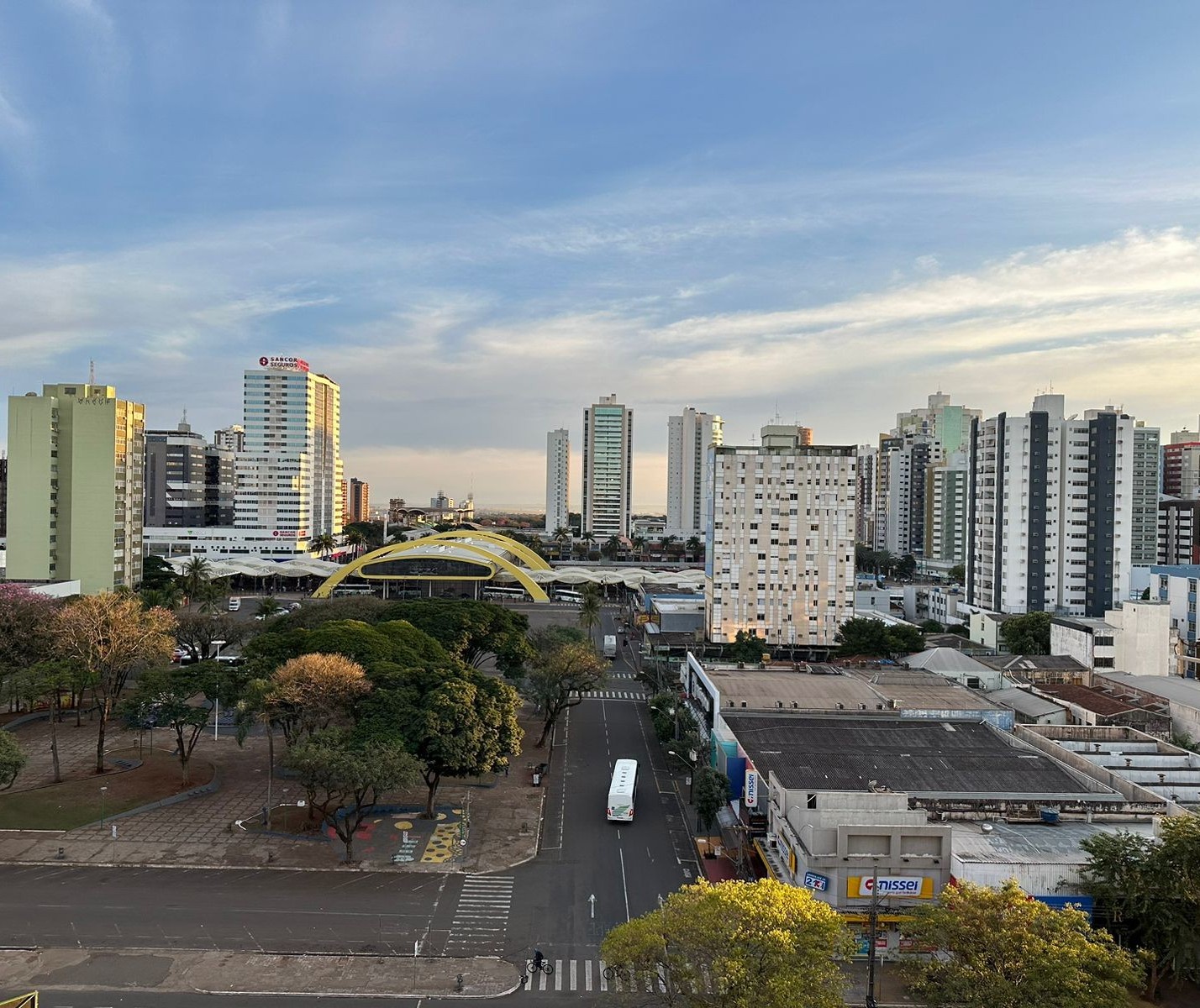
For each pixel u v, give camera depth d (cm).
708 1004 3822
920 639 13925
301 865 6500
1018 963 3872
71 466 15788
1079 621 13525
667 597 18612
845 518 15062
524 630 13425
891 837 5234
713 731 8600
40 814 7444
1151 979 4853
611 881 6334
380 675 7988
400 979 4956
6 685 8962
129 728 8156
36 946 5244
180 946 5275
